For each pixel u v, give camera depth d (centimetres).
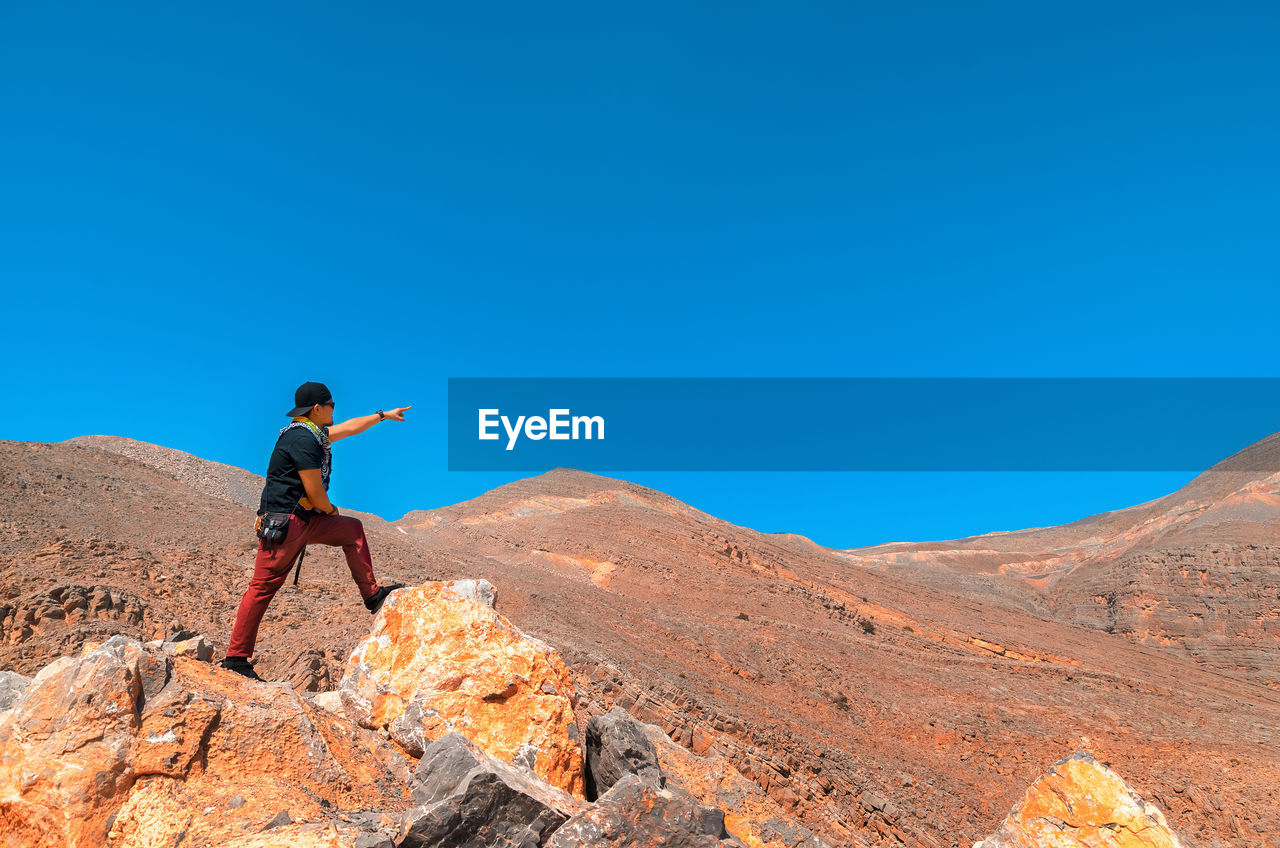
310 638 3247
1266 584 11856
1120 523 18350
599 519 10244
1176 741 5022
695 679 4059
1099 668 7644
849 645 6188
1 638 2391
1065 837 784
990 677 5931
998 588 16238
